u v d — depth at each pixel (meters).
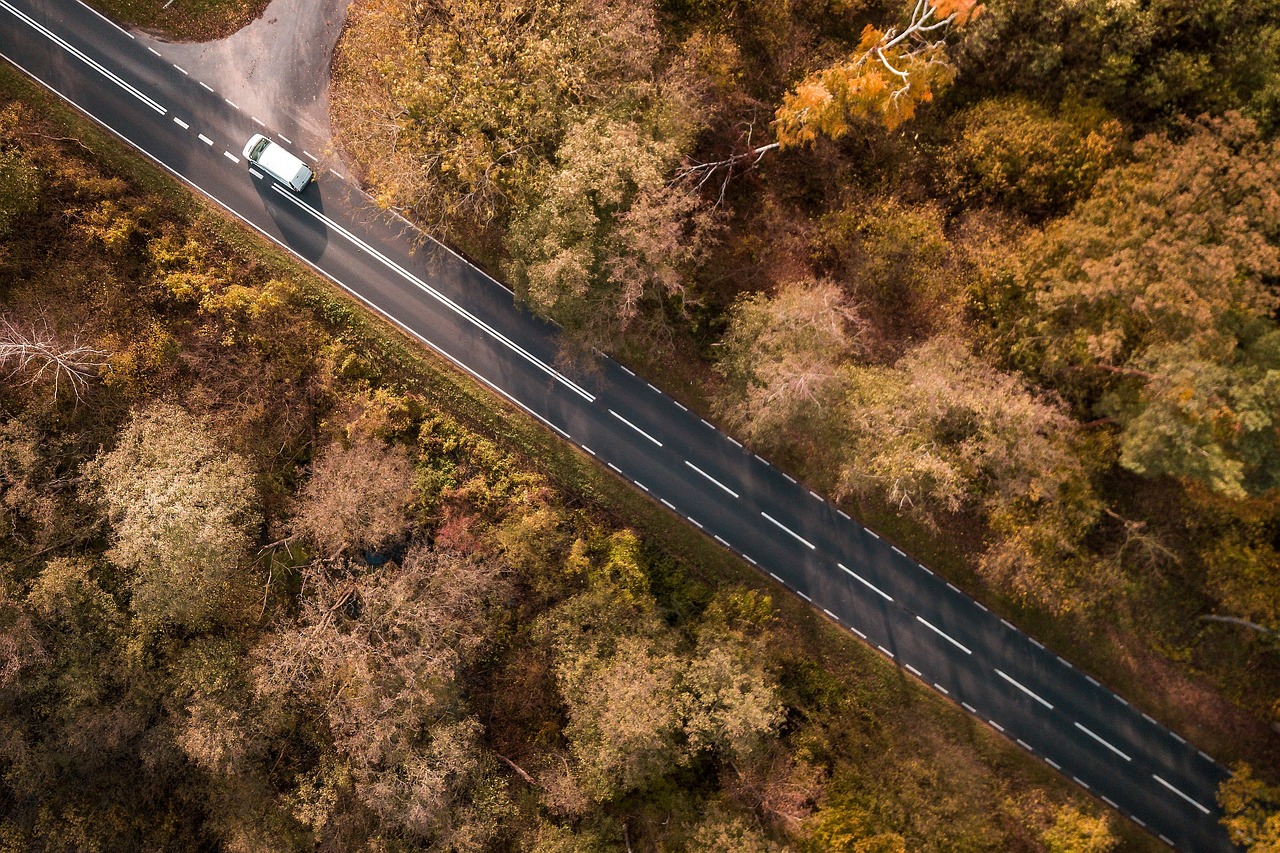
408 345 46.91
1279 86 35.91
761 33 43.53
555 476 46.66
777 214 44.59
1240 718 43.34
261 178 47.03
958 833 42.84
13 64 46.84
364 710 40.69
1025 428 37.16
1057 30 38.34
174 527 40.22
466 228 45.72
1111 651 44.31
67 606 40.81
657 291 42.12
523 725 45.53
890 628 45.62
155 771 43.34
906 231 41.03
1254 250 34.28
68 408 43.88
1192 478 38.09
